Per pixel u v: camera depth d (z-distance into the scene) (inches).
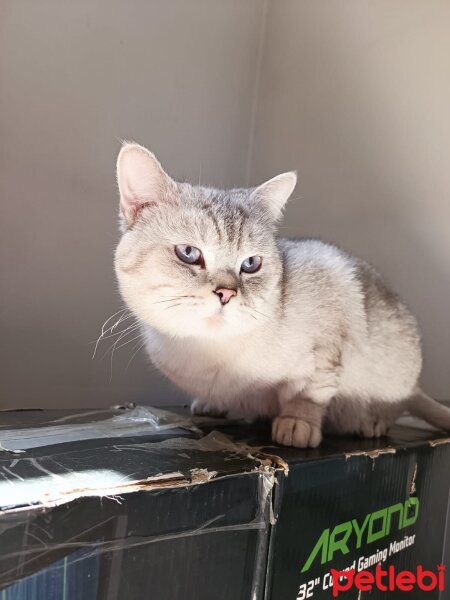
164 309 11.4
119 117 17.9
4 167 15.5
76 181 17.0
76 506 6.7
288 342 12.4
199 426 12.5
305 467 9.4
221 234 11.8
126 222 12.4
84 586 6.8
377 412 14.5
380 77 18.5
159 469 8.2
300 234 20.5
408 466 11.8
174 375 13.4
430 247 16.8
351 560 10.5
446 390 16.4
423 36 17.5
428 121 17.2
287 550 9.2
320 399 12.8
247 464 8.9
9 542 6.2
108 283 17.8
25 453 8.7
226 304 11.2
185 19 19.5
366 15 19.1
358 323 13.9
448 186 16.5
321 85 20.2
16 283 15.9
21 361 16.1
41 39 16.0
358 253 18.7
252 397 13.4
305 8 21.0
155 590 7.5
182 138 19.8
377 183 18.3
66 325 17.0
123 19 17.8
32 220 16.1
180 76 19.5
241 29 21.4
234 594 8.4
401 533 11.8
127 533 7.1
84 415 12.4
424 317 16.9
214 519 8.1
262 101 22.1
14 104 15.5
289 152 21.0
